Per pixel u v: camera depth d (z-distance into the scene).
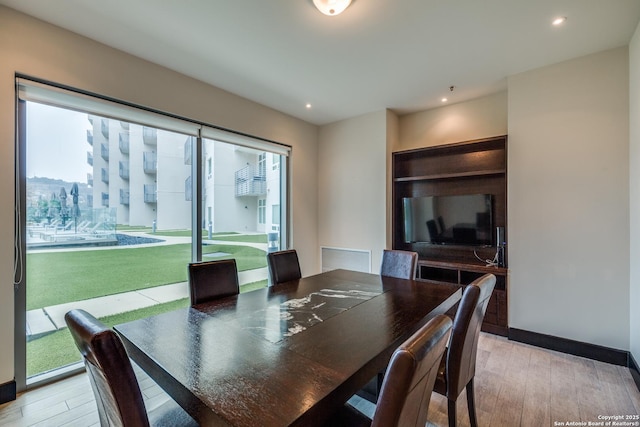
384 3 1.89
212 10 1.96
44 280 2.26
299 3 1.89
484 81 3.05
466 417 1.79
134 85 2.52
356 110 3.90
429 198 3.67
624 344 2.39
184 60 2.61
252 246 3.88
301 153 4.25
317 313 1.68
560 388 2.08
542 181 2.74
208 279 2.03
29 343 2.21
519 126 2.86
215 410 0.85
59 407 1.90
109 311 2.77
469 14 2.01
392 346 1.30
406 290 2.19
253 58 2.58
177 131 2.89
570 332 2.61
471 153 3.55
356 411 1.23
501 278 3.10
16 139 1.99
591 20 2.07
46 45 2.07
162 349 1.24
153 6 1.91
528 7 1.93
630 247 2.35
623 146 2.40
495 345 2.78
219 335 1.38
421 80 3.03
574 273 2.60
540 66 2.73
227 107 3.27
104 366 0.80
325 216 4.45
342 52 2.49
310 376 1.03
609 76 2.46
